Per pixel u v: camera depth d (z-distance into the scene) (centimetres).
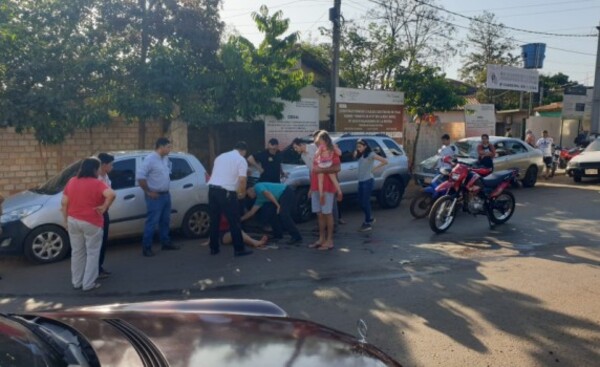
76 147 1241
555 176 1955
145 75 1109
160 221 823
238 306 339
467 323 517
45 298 617
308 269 715
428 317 534
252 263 749
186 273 704
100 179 659
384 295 604
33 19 1042
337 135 1150
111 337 252
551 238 902
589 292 611
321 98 1983
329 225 827
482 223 1035
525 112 3053
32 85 1025
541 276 675
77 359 224
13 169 1178
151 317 296
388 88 1842
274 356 243
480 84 3388
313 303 580
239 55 1210
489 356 444
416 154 1895
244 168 778
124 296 619
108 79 1119
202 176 927
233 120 1315
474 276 677
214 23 1212
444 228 945
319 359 246
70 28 1078
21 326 250
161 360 226
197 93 1209
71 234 634
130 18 1144
